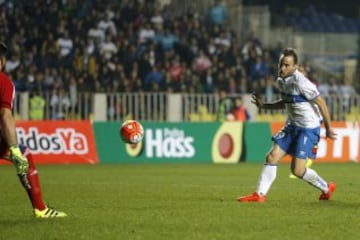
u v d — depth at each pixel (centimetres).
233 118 9225
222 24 11838
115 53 10425
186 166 7819
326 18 13562
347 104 9638
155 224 3269
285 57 4066
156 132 8388
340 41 13150
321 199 4259
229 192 4844
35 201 3431
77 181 5831
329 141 8688
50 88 9675
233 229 3139
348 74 12238
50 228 3155
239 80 10525
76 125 8250
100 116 9225
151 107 9375
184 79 10256
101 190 4984
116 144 8338
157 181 5850
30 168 3384
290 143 4138
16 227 3177
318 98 4047
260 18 12319
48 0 10856
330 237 2966
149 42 10775
